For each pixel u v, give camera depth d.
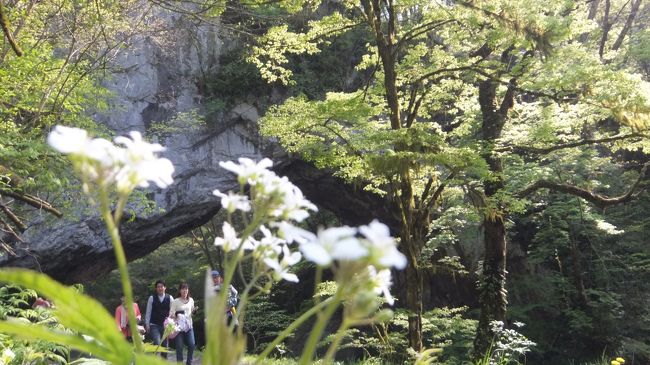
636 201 15.77
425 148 8.01
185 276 21.77
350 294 0.61
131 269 21.91
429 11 9.44
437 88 10.52
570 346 15.59
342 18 9.64
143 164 0.65
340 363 9.85
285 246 0.83
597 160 13.70
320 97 17.78
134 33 7.70
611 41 15.62
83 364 1.47
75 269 15.50
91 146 0.64
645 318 14.66
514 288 16.77
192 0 7.74
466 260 17.00
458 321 10.95
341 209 20.41
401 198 8.80
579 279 15.50
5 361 1.66
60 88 6.25
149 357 0.58
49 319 1.83
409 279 8.59
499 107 11.76
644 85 8.09
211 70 16.88
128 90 15.68
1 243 5.66
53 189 5.44
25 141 5.05
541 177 10.67
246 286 0.81
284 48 9.73
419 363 1.06
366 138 8.27
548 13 8.95
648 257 15.60
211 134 16.89
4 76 5.43
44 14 6.49
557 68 8.64
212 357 0.59
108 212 0.65
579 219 14.83
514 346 7.46
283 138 9.17
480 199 8.84
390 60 8.91
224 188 17.00
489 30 8.79
